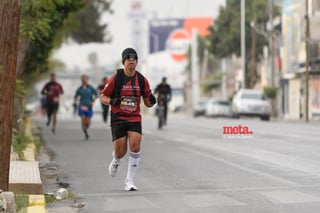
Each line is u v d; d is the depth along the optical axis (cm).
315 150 4375
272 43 13862
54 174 3303
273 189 2709
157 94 7175
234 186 2812
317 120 11319
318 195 2544
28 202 2328
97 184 2952
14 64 2209
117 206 2386
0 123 2214
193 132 6519
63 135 6125
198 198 2519
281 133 6238
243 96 11731
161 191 2709
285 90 14762
